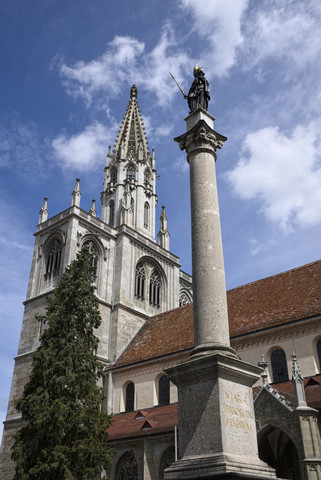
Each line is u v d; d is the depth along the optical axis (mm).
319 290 38625
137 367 46812
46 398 31719
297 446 24469
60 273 54062
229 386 14625
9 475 45344
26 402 32688
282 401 25828
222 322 16203
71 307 37500
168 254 66500
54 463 28031
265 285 45406
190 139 20094
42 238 59812
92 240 57750
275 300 41375
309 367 33781
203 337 15977
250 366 15523
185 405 14969
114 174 71438
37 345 51594
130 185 69062
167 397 43250
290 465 28781
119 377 48156
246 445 14195
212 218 18188
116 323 53500
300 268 44438
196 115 20703
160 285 63781
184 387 15266
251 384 15555
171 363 44188
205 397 14492
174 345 46156
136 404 44844
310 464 23062
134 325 55562
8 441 47688
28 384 34656
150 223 68875
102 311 53750
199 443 14070
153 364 45719
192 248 18031
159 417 37438
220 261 17453
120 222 63406
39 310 54156
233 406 14414
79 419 30719
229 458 13195
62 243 56000
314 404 26188
